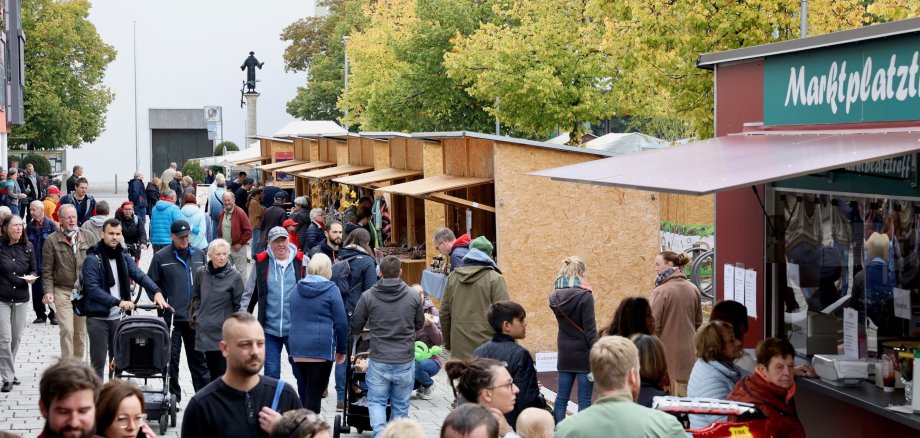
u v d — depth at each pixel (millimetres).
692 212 19625
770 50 9773
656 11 20047
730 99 10562
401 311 10805
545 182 16266
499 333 9148
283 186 38094
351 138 27656
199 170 62000
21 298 13758
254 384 6309
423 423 12125
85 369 5211
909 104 8141
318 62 61219
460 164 18984
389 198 23891
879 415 8516
